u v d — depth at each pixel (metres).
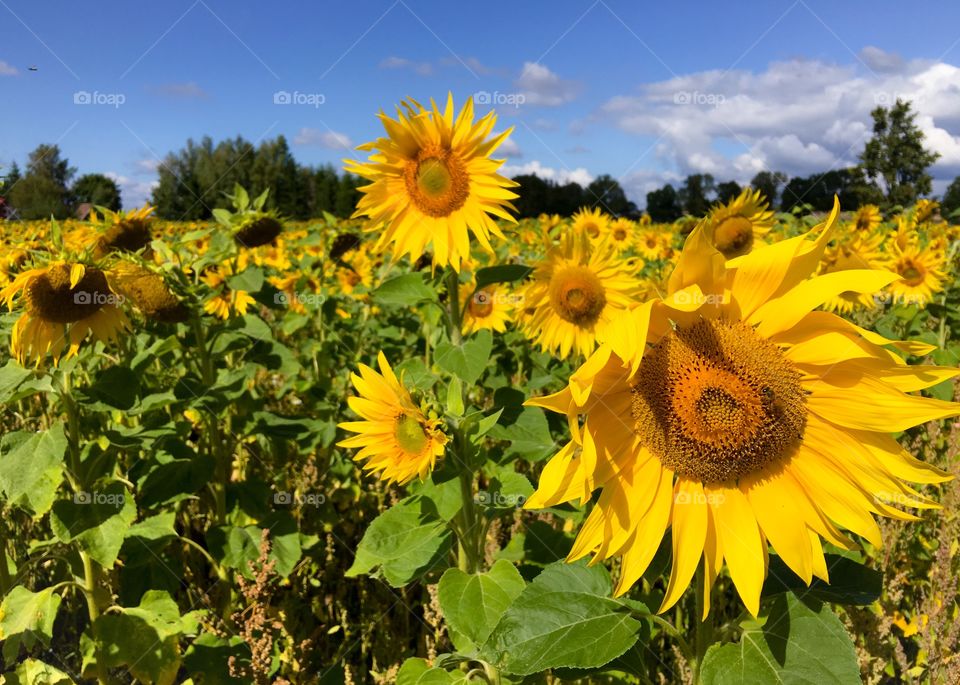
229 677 2.86
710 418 1.70
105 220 4.18
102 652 2.71
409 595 3.87
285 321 5.64
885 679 3.28
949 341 5.56
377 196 3.28
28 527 3.95
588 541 1.76
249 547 3.20
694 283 1.74
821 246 1.65
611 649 1.72
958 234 9.40
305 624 3.66
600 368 1.62
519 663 1.76
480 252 6.48
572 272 4.21
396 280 3.26
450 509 2.48
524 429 2.90
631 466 1.79
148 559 3.14
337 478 4.37
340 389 5.50
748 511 1.77
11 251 4.17
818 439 1.77
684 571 1.74
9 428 4.15
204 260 3.83
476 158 3.19
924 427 4.13
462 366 2.78
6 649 2.61
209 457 3.29
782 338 1.77
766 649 1.69
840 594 1.85
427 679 2.34
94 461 2.94
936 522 3.40
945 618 2.65
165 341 3.38
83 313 3.20
